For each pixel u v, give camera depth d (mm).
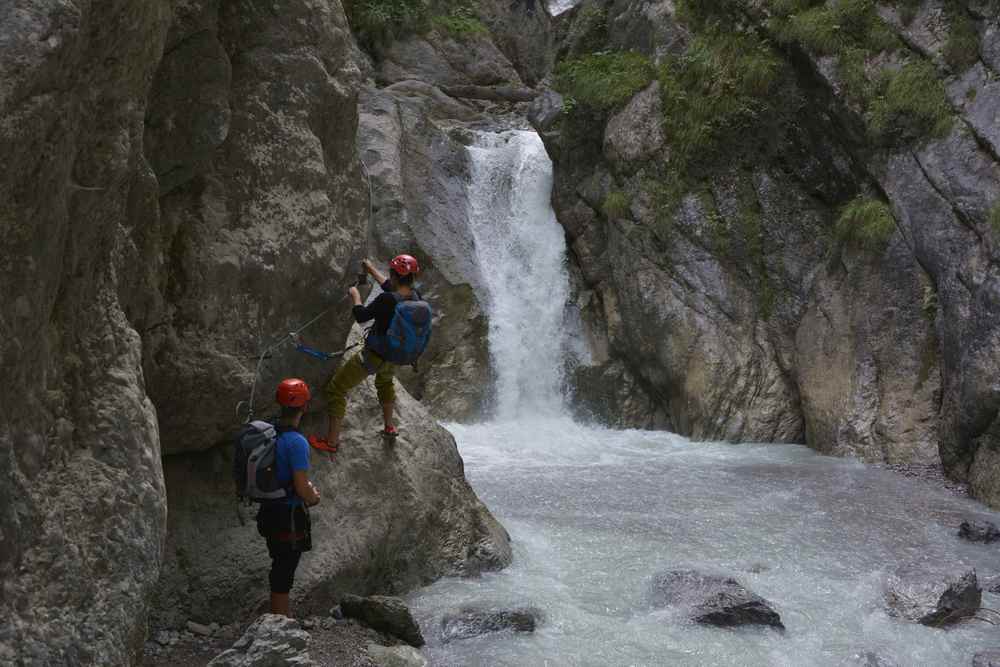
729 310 14641
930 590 7227
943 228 12258
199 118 5719
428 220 15805
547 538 8797
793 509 10047
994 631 6945
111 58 4277
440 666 6047
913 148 12953
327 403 7234
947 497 10656
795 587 7652
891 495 10688
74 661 4184
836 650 6500
